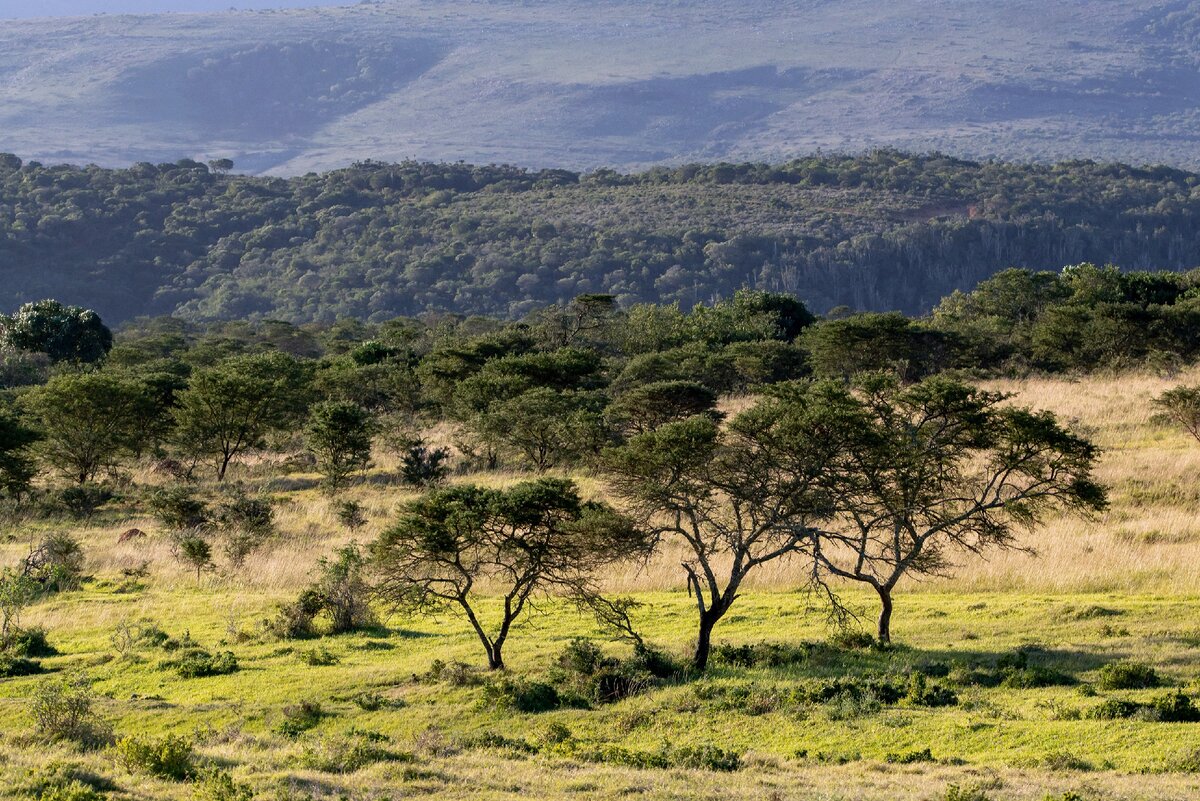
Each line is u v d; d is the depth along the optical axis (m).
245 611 118.81
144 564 141.50
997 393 106.44
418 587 96.44
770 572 126.81
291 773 62.22
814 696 80.44
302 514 171.25
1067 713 73.38
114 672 96.12
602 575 127.88
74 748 68.06
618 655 94.69
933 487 100.75
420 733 75.88
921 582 121.81
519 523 94.56
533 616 113.81
